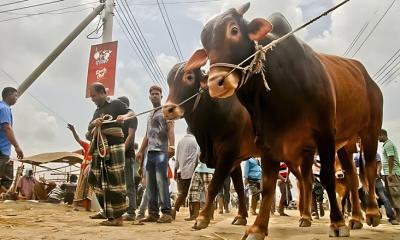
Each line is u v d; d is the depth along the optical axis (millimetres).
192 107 5512
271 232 5223
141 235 4355
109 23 12047
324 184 4117
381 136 8078
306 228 5906
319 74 4230
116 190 5258
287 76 3955
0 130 6590
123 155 5312
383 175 8008
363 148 5871
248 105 4055
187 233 4645
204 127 5578
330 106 4180
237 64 3629
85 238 4000
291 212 14180
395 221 7656
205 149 5695
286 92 3912
